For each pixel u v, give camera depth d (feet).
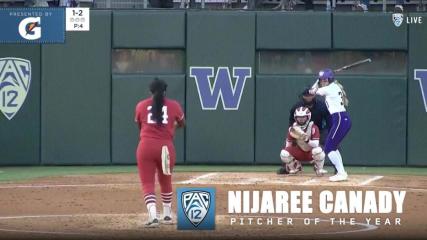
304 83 207.31
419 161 207.82
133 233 117.19
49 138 206.28
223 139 207.51
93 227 121.90
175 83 207.00
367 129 207.41
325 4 245.65
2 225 123.54
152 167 120.26
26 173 192.13
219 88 207.41
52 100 205.87
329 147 171.63
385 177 183.42
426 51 207.21
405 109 207.72
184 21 207.21
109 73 206.39
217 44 207.31
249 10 207.31
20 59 205.46
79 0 230.68
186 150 207.41
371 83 207.21
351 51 208.74
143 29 206.80
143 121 119.44
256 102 207.62
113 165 207.51
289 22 207.31
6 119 205.46
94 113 206.59
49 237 113.60
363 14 207.51
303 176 181.57
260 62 208.74
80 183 172.86
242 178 177.58
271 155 207.92
